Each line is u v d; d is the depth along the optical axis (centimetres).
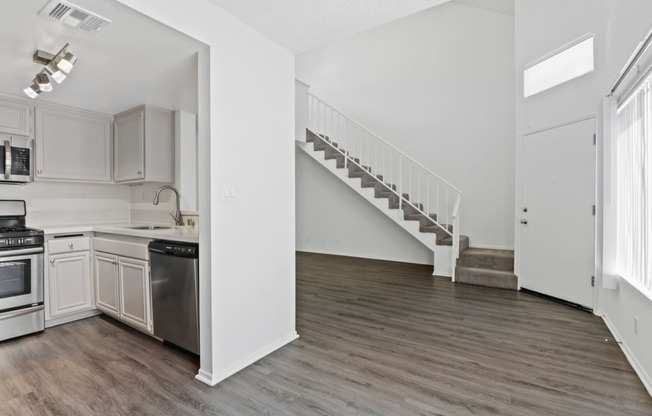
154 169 338
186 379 207
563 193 350
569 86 341
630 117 238
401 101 589
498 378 205
